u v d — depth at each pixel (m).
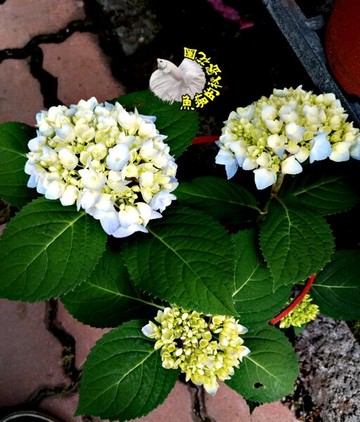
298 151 0.45
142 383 0.50
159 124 0.51
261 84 0.77
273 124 0.45
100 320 0.54
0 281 0.44
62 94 0.76
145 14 0.79
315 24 0.67
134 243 0.47
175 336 0.48
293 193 0.56
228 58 0.78
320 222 0.50
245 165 0.47
